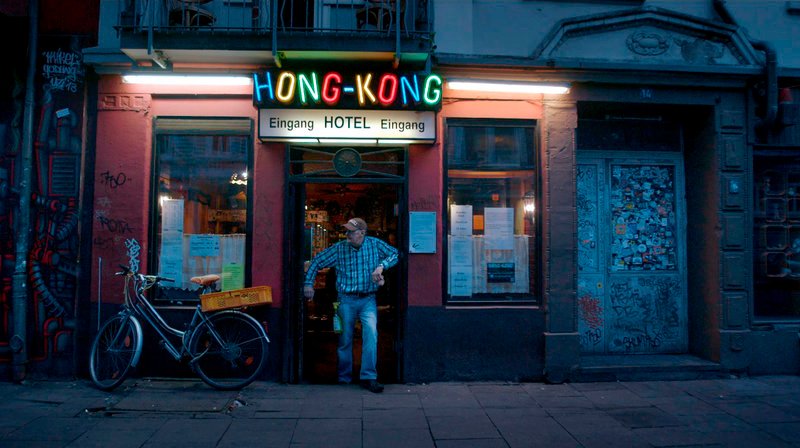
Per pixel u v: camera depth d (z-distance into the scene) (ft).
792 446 13.24
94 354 16.97
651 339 20.89
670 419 15.06
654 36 19.42
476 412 15.52
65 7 18.10
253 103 17.48
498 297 18.88
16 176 17.81
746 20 20.24
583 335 20.70
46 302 17.70
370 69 17.99
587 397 16.94
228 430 13.92
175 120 18.34
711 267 19.66
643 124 21.18
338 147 18.47
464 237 18.86
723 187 19.39
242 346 17.69
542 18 19.40
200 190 18.44
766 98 19.27
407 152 18.33
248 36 16.38
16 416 14.56
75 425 14.03
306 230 20.40
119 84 18.08
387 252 17.63
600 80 18.67
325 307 21.38
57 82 17.94
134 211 17.88
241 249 18.38
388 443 13.25
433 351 18.20
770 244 20.30
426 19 17.94
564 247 18.57
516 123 18.94
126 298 17.12
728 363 19.08
